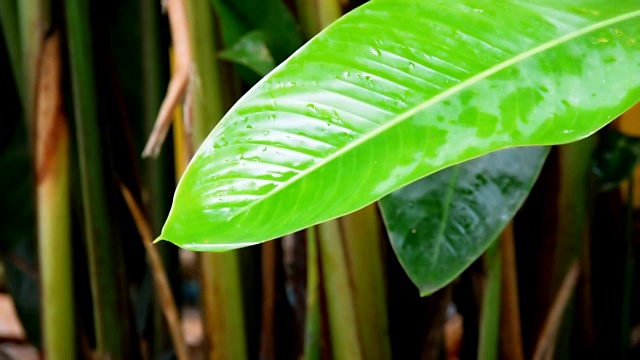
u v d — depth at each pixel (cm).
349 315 112
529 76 89
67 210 117
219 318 117
